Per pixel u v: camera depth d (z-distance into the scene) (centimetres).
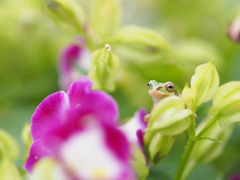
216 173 31
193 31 39
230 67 35
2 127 33
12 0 38
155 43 30
